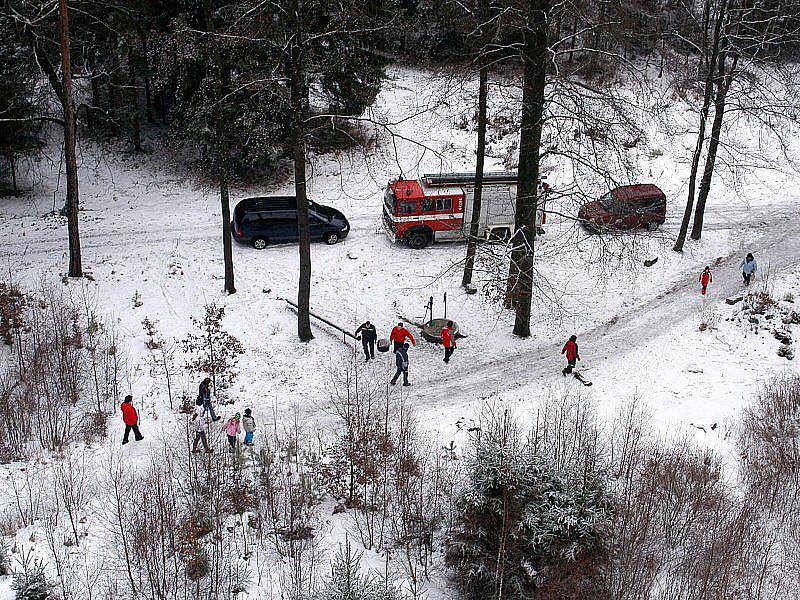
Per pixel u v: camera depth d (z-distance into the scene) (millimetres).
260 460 17938
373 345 23031
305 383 22000
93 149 37219
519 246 21969
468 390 21766
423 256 29469
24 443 18625
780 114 28891
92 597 13875
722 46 27312
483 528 14016
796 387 21188
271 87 20172
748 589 14477
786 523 16453
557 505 13906
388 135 38719
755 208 33281
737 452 18844
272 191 34844
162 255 29000
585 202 22297
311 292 26750
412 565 15180
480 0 21172
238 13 20734
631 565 14734
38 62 24812
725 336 24188
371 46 25453
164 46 21891
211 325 24156
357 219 32719
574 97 20062
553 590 13570
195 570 14617
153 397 20984
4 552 14430
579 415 19938
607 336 24578
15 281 26312
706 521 16078
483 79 23203
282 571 14922
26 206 33000
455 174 30484
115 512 16141
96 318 24422
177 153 37406
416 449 18391
